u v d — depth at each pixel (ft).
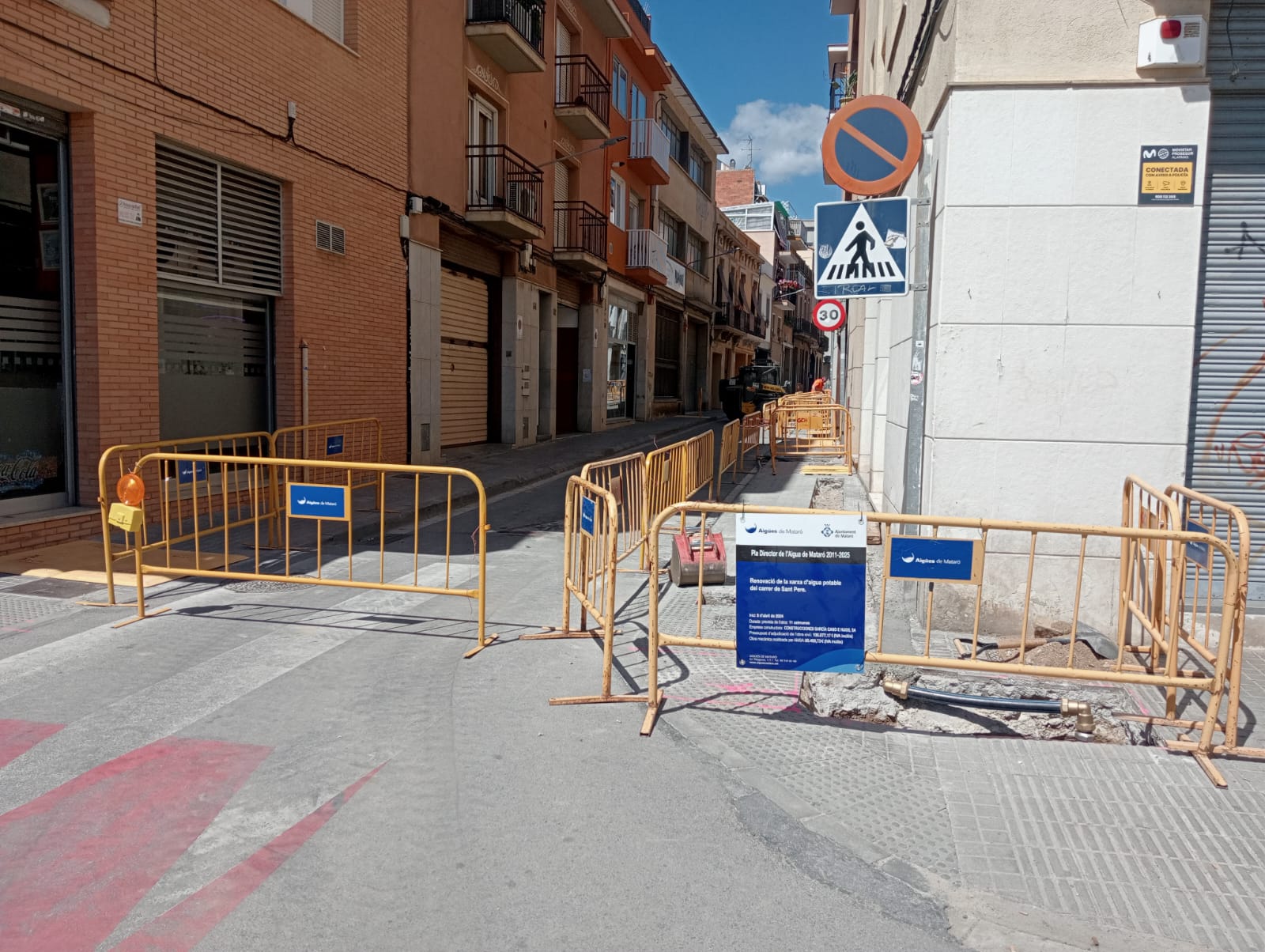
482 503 17.98
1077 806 11.56
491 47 53.78
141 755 12.65
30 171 25.79
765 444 62.13
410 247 45.91
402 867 9.98
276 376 36.68
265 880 9.66
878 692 14.39
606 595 15.10
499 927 8.92
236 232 33.71
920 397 18.20
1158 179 17.16
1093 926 9.05
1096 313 17.53
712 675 16.51
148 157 28.53
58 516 25.93
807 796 11.75
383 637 18.70
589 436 74.69
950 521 13.32
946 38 18.37
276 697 14.98
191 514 31.68
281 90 35.24
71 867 9.84
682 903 9.39
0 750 12.72
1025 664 14.79
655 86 95.61
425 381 47.83
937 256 18.52
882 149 16.63
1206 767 12.49
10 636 18.01
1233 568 12.76
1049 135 17.39
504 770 12.42
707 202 125.08
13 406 25.49
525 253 60.85
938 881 9.84
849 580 13.51
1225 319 18.52
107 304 27.09
